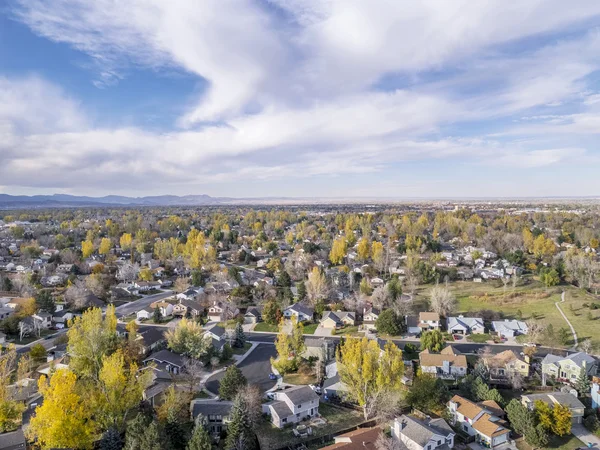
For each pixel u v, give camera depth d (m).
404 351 75.38
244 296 107.88
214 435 47.81
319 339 75.25
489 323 90.69
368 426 49.50
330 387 58.22
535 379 63.31
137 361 65.31
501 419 50.12
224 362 71.19
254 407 50.03
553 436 48.75
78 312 96.44
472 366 68.31
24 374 58.47
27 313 88.44
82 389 49.38
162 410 47.72
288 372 66.31
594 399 54.59
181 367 66.19
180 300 100.88
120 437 44.00
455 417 51.34
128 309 103.19
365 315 92.69
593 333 82.25
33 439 41.66
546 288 112.31
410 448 43.97
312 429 49.25
